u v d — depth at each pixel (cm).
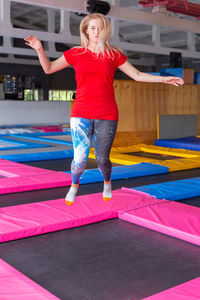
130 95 850
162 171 545
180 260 244
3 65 2069
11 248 259
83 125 242
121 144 843
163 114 912
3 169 509
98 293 200
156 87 897
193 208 337
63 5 976
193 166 593
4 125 1338
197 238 266
